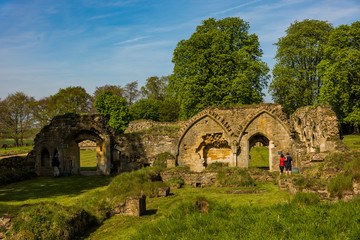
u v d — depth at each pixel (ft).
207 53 105.70
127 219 38.34
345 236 23.65
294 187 41.27
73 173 85.40
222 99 105.09
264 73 112.98
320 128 68.03
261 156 109.70
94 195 48.37
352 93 114.11
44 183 71.61
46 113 171.63
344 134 140.15
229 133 80.43
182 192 53.98
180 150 84.02
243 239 24.73
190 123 83.61
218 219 30.04
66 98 178.60
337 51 113.70
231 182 57.57
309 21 130.31
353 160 43.55
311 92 126.82
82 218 35.55
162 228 29.50
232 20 117.08
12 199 54.54
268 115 79.10
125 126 179.32
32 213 32.32
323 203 31.99
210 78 105.60
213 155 84.99
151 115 202.49
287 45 132.87
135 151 85.87
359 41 113.19
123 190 50.24
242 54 109.40
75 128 84.12
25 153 137.49
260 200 41.52
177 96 118.52
